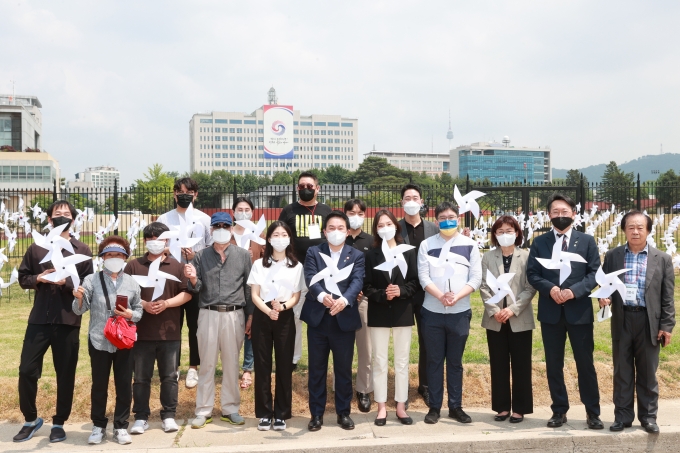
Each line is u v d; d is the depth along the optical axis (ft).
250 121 553.23
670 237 45.27
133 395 17.65
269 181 342.64
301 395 20.22
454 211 18.24
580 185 59.77
